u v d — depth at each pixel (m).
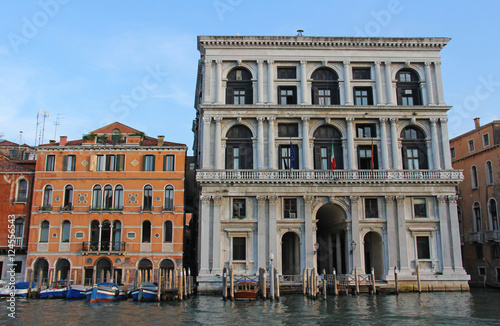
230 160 41.50
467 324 24.20
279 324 24.23
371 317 26.08
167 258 40.38
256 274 38.69
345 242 40.72
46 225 41.28
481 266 47.06
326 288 37.28
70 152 42.31
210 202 39.94
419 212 40.84
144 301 33.09
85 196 41.47
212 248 39.09
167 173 41.88
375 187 40.38
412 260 39.75
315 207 40.09
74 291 34.84
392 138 41.66
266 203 39.88
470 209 49.16
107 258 40.50
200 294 37.84
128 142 43.34
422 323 24.42
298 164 41.41
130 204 41.25
